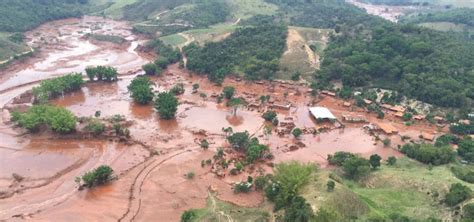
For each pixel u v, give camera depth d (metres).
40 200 104.50
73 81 178.50
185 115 159.50
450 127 151.38
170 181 114.50
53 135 136.50
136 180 114.50
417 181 105.31
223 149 132.75
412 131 152.25
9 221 96.19
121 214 100.00
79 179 109.88
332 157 126.88
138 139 137.88
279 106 168.38
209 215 96.75
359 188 106.50
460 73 175.38
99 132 137.38
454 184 98.81
